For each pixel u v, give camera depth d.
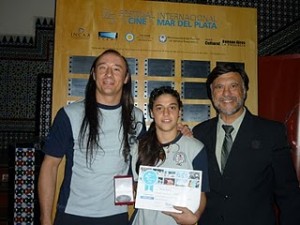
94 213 1.55
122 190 1.58
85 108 1.65
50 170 1.63
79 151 1.61
